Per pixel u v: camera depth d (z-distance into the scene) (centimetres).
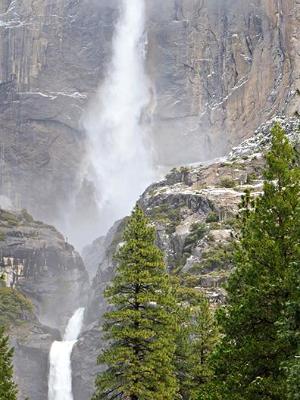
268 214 3791
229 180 14288
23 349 14388
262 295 3566
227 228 11775
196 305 8681
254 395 3406
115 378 4878
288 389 2948
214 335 5972
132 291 5141
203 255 11050
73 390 13875
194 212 13275
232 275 3803
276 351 3478
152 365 4816
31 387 14038
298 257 3484
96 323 14175
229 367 3622
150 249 5125
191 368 5912
